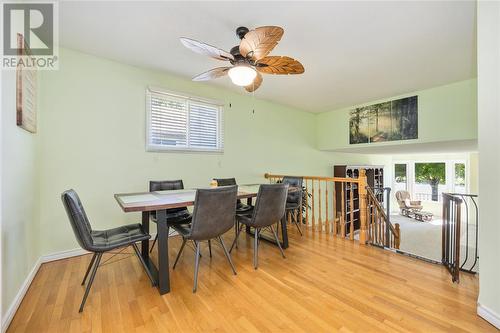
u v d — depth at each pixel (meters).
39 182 2.31
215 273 2.10
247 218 2.32
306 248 2.72
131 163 2.93
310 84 3.58
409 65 2.91
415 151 6.06
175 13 1.93
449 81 3.44
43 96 2.36
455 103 3.50
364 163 7.30
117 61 2.82
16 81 1.68
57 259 2.41
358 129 4.77
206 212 1.84
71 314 1.53
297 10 1.88
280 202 2.36
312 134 5.46
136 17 1.99
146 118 3.04
